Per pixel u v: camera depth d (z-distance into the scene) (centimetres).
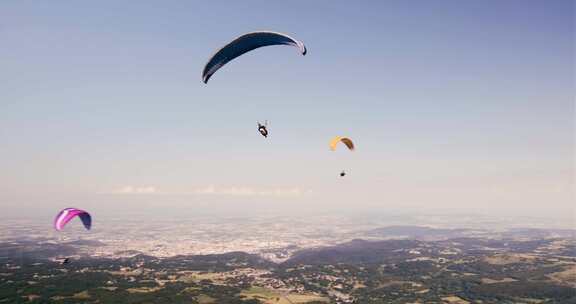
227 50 3394
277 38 3238
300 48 2939
